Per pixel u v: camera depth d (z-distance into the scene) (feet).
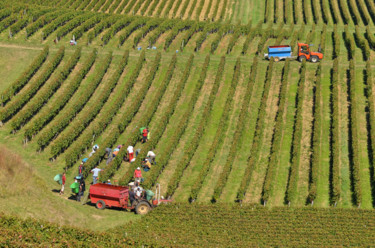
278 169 220.23
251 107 266.16
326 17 389.60
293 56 307.17
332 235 171.32
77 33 328.90
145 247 146.92
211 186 210.18
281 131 244.42
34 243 127.75
